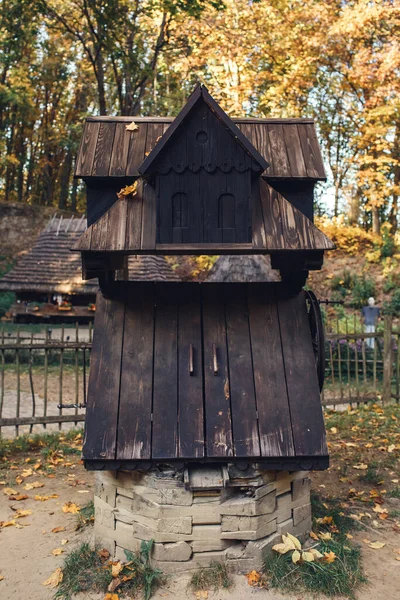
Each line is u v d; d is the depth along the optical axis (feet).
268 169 11.93
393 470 18.08
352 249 61.62
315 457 10.82
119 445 10.74
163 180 11.16
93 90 70.23
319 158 12.29
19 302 55.42
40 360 39.17
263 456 10.72
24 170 101.96
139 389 11.52
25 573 11.55
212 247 11.09
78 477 17.63
